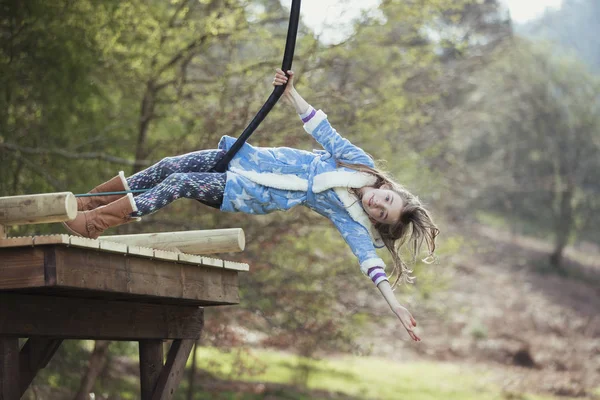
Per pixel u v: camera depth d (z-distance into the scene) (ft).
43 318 12.98
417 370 60.70
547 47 92.73
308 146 30.81
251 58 33.94
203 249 15.17
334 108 31.27
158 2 32.68
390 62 35.86
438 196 47.55
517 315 76.54
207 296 15.19
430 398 49.98
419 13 33.45
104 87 33.04
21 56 30.14
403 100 33.24
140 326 15.39
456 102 67.92
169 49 32.01
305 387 48.11
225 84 31.32
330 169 14.08
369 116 32.17
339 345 33.73
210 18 29.73
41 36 29.01
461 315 73.51
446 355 66.13
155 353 16.49
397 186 14.40
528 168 94.27
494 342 69.05
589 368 62.80
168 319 16.25
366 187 14.17
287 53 13.79
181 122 32.81
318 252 33.63
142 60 31.58
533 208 98.63
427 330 71.56
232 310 31.96
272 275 32.07
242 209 13.71
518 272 89.86
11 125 30.99
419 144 42.68
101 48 30.78
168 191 13.32
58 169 31.81
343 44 31.53
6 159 30.25
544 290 85.61
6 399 12.24
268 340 31.78
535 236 101.14
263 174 13.85
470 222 93.45
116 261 12.49
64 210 11.34
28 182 31.89
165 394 15.97
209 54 33.78
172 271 14.03
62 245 11.16
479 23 52.03
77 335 13.73
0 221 11.50
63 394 34.88
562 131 92.63
